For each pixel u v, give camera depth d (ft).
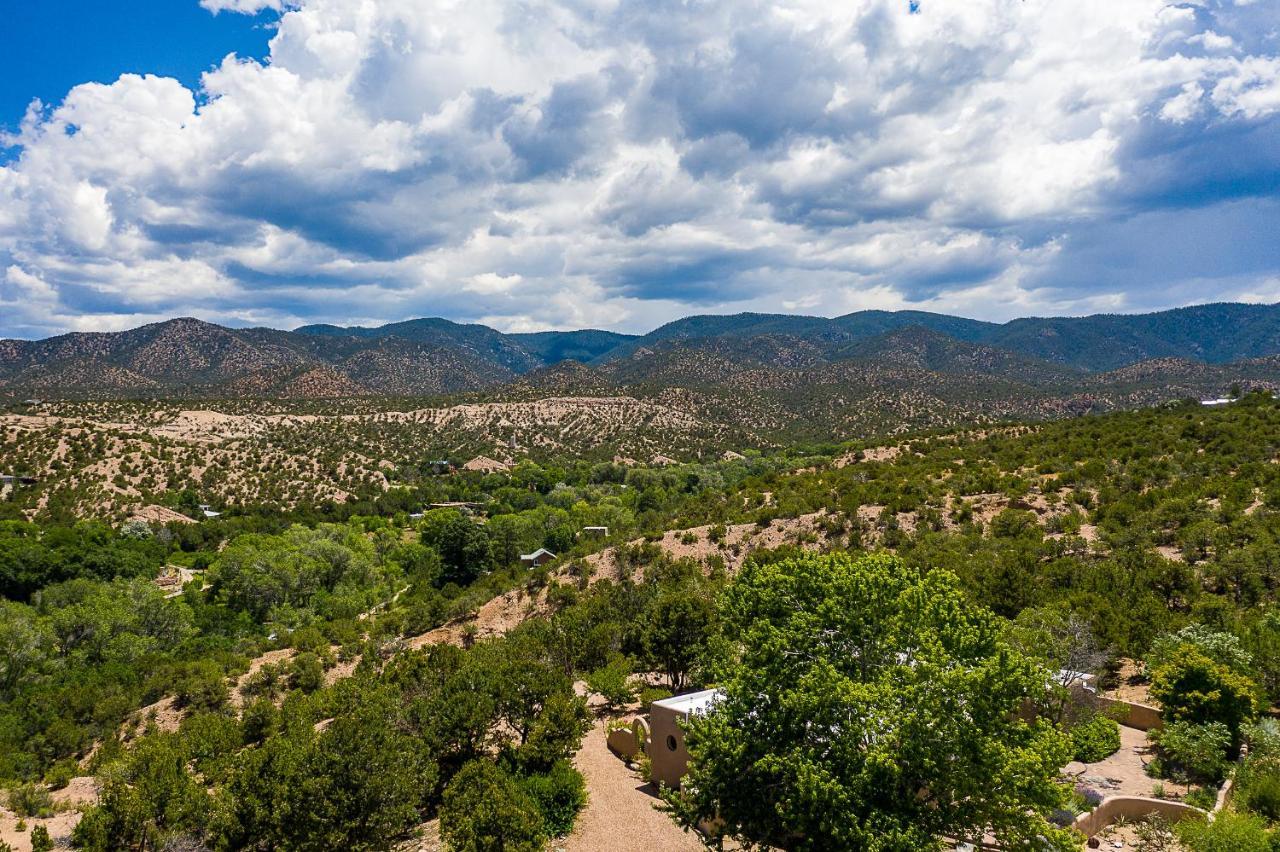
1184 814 63.57
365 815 66.90
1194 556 138.41
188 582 265.95
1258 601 115.55
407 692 108.17
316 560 263.49
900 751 49.03
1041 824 48.85
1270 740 71.20
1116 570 127.24
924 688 51.08
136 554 282.97
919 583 59.72
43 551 259.19
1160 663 90.27
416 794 72.43
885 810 49.08
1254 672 85.25
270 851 69.10
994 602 122.21
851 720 51.52
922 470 239.71
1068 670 90.58
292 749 71.46
